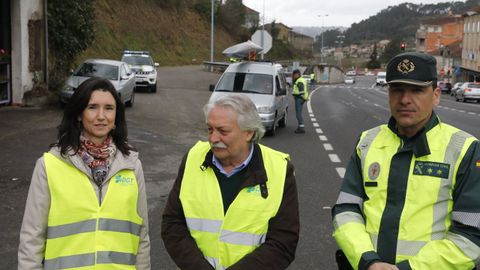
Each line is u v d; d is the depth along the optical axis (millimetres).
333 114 22047
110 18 51000
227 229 2850
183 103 21562
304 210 7016
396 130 2836
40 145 10727
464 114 25344
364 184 2854
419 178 2680
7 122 13172
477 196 2564
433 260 2543
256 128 2906
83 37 20047
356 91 54438
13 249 5371
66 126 2969
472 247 2521
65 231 2879
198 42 67000
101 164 2971
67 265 2861
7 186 7754
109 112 2996
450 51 92562
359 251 2686
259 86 14758
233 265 2814
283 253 2867
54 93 17609
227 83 14961
